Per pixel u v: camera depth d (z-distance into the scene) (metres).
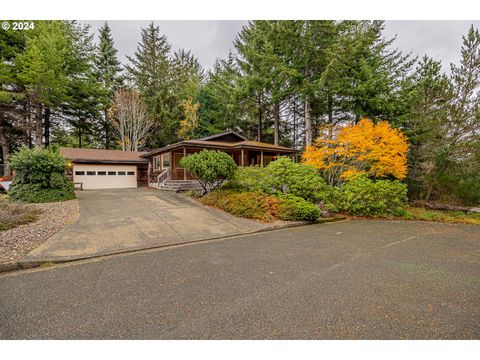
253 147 14.53
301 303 2.51
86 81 21.36
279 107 19.19
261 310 2.37
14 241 4.40
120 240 4.82
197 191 10.82
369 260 3.90
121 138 23.20
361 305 2.47
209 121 24.19
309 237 5.51
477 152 10.37
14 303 2.49
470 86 10.70
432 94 11.71
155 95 24.53
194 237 5.27
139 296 2.65
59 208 7.43
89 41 22.92
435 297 2.66
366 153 9.75
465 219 8.34
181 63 31.34
